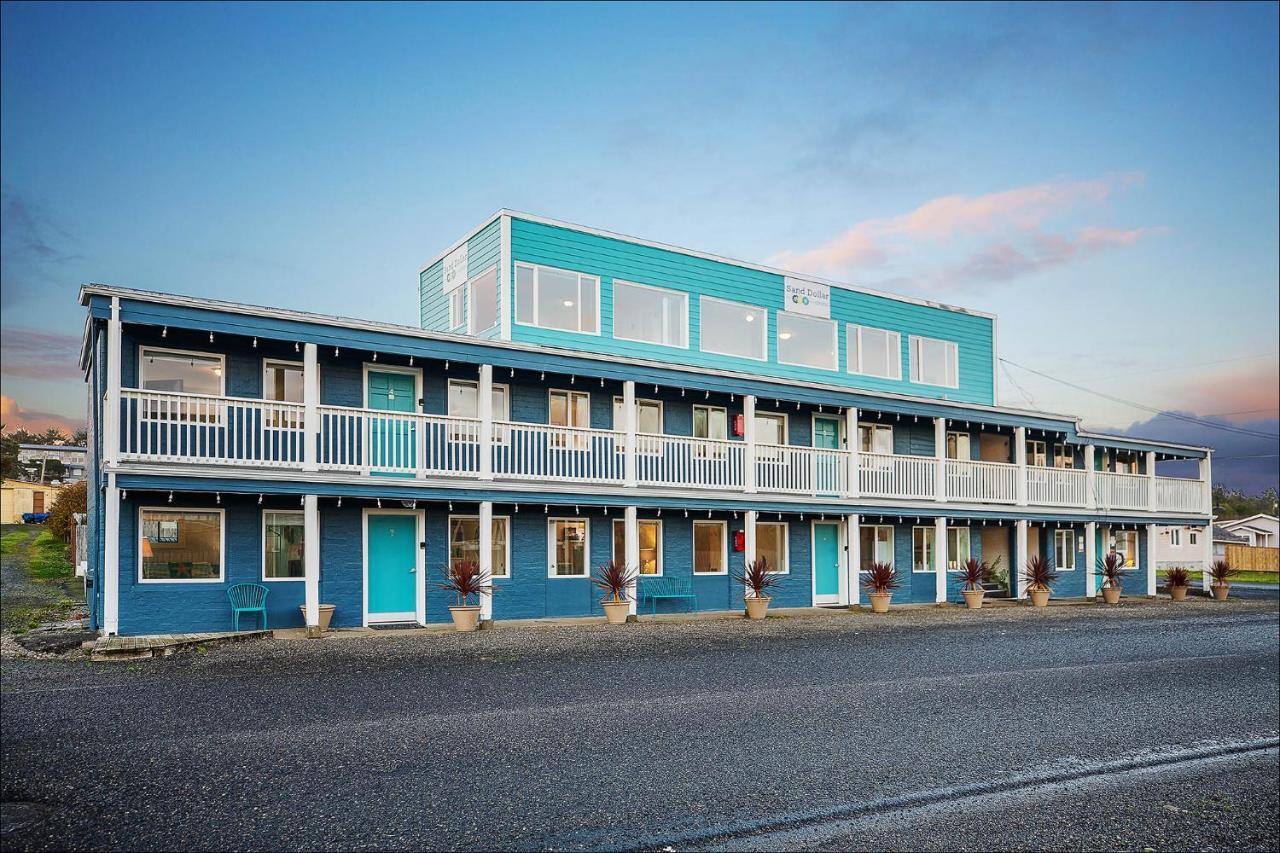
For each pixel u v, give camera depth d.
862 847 7.71
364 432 17.39
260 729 10.38
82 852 7.18
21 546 35.41
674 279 23.19
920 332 28.09
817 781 9.24
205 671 13.25
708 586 22.69
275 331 16.58
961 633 19.33
